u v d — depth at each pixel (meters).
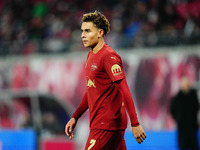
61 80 34.94
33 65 36.19
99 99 12.04
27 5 45.66
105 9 40.81
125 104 11.25
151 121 31.30
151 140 27.09
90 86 12.17
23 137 29.86
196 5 37.75
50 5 44.44
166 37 32.00
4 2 47.75
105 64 11.67
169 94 30.89
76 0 43.31
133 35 34.75
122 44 33.34
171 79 30.98
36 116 35.53
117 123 12.04
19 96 36.44
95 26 12.09
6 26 45.25
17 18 45.38
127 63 32.78
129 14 39.16
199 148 26.33
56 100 34.91
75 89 34.34
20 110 36.25
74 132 33.03
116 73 11.40
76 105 34.25
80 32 40.31
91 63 12.07
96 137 11.98
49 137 34.53
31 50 36.66
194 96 25.86
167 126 30.58
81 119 33.03
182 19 36.94
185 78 25.92
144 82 31.88
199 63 30.28
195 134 25.72
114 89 12.00
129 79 32.50
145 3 38.78
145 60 32.12
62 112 34.62
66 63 34.91
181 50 30.98
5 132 30.42
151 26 36.50
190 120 25.59
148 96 31.61
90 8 41.81
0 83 37.22
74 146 31.03
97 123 12.03
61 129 34.47
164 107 30.91
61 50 35.47
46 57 35.81
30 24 43.72
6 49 37.69
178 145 25.98
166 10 37.47
